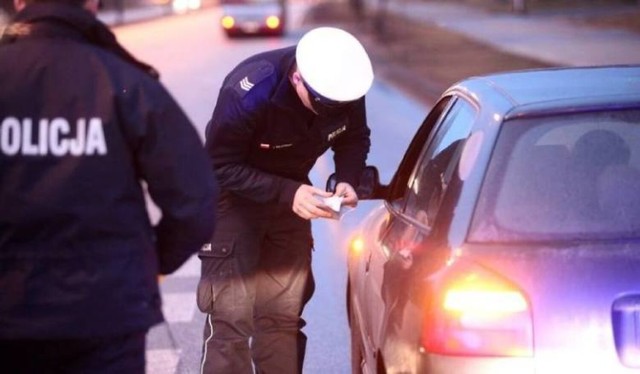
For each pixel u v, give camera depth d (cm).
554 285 410
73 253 375
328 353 796
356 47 576
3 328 372
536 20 4294
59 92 379
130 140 383
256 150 591
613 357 405
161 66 3441
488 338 408
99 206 377
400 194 595
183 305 915
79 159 377
